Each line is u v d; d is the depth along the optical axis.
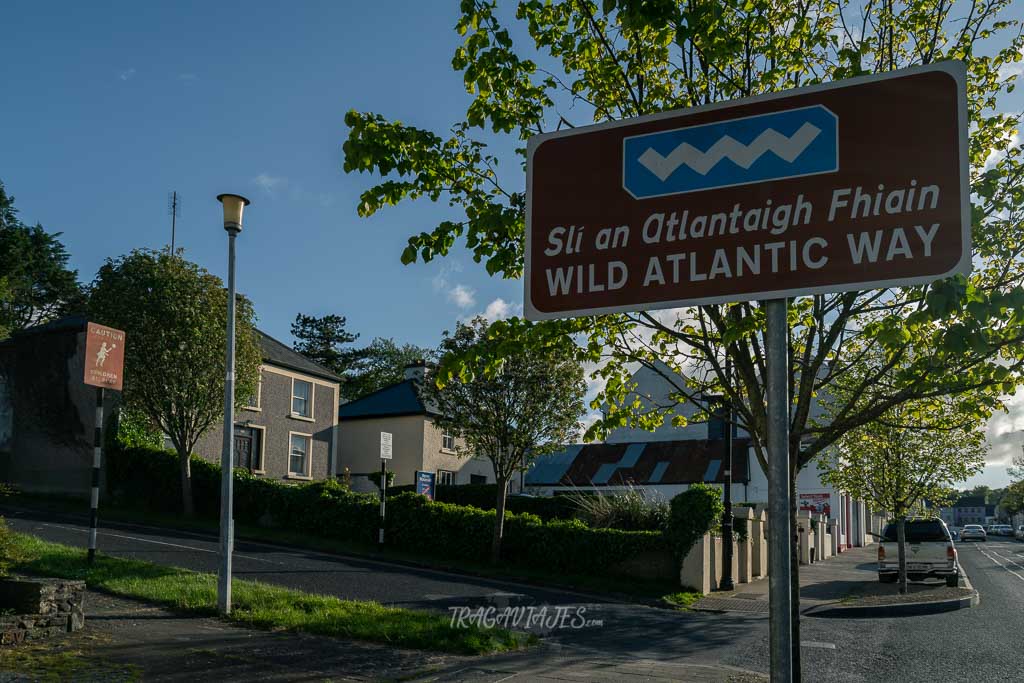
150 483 24.92
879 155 3.32
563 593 16.19
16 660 6.86
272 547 19.59
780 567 2.99
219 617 9.76
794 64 6.94
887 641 11.09
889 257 3.26
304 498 22.73
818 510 42.19
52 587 8.18
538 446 19.91
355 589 13.59
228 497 10.15
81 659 7.00
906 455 17.08
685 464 43.91
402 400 39.00
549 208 3.86
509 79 6.75
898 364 6.86
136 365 22.64
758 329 5.68
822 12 7.53
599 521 21.09
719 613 14.96
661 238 3.63
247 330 24.72
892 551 20.61
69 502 25.16
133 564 12.59
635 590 16.94
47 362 27.42
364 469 38.50
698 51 6.62
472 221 6.42
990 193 6.14
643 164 3.71
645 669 7.89
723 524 19.16
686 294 3.55
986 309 4.18
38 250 44.81
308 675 6.81
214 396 23.58
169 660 7.15
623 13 5.49
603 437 7.67
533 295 3.83
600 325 7.21
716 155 3.58
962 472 16.77
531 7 7.10
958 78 3.25
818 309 6.37
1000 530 92.50
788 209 3.43
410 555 20.20
